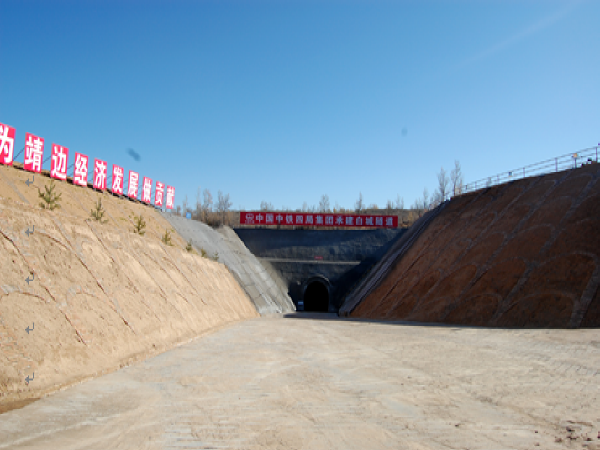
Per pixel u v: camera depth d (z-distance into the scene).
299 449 7.82
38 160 34.22
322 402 11.16
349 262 65.25
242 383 13.38
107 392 12.09
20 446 7.88
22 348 11.73
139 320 19.53
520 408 10.29
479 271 34.53
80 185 40.16
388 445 7.99
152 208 52.62
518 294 29.23
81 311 15.49
